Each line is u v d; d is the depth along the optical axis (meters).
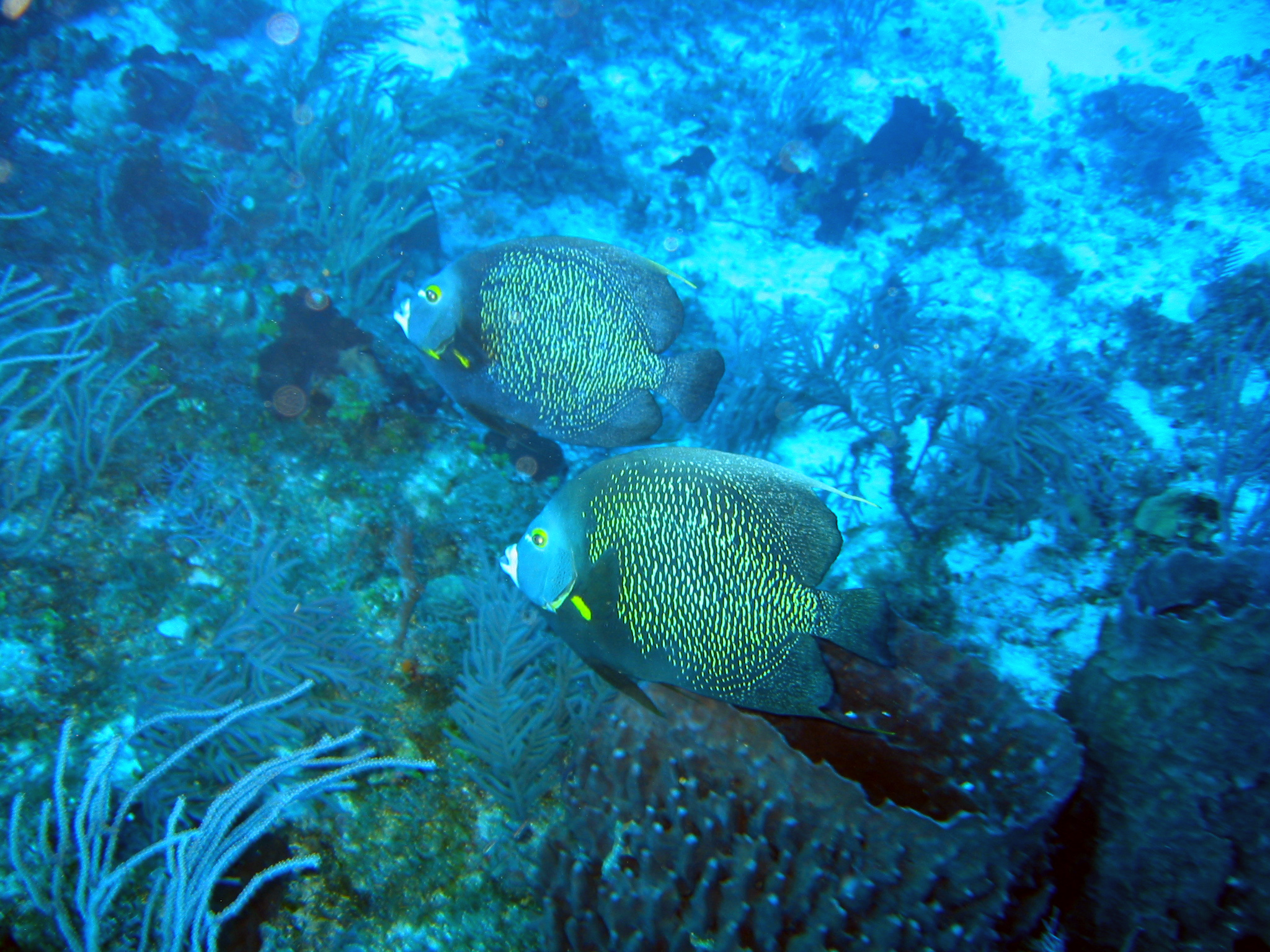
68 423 0.94
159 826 0.78
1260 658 0.73
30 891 0.68
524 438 0.86
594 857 0.75
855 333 1.61
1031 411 1.27
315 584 0.97
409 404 1.19
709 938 0.69
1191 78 2.91
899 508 1.23
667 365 0.79
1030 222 2.17
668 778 0.74
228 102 1.76
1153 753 0.77
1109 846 0.77
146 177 1.44
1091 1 3.20
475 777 0.85
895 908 0.69
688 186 2.15
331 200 1.51
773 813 0.71
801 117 2.28
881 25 2.98
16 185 1.39
